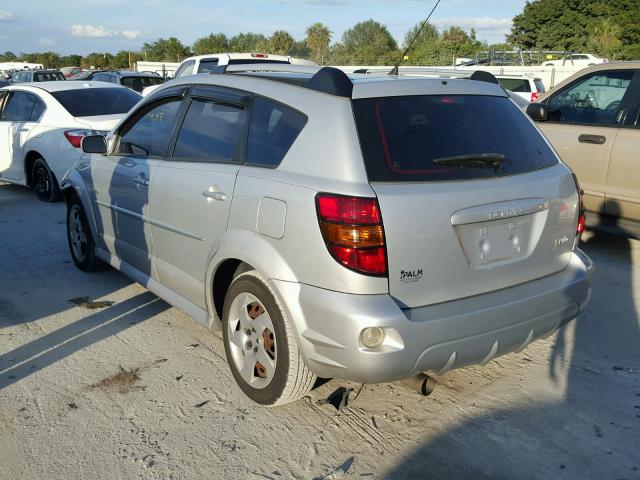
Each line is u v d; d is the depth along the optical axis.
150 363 4.05
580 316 4.80
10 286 5.46
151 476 2.96
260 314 3.40
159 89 4.60
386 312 2.83
